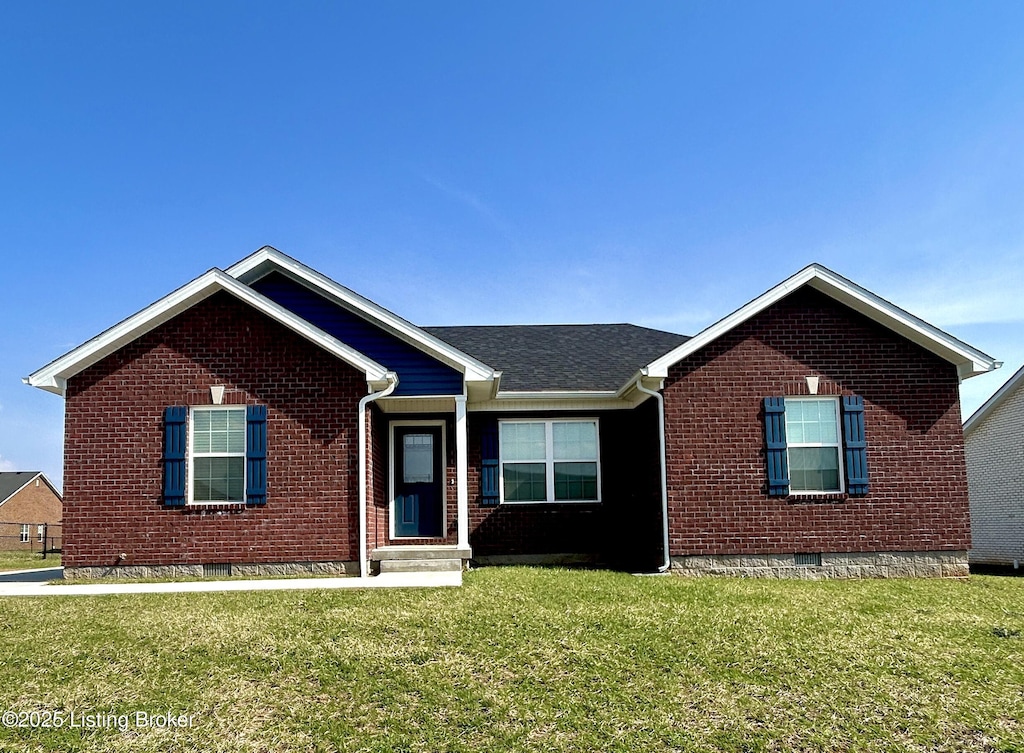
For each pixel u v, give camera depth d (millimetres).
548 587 12031
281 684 7941
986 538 22906
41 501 56250
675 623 9898
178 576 13445
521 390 16469
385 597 11172
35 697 7668
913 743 6914
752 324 14727
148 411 13773
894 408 14625
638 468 16219
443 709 7422
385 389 13961
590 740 6895
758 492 14359
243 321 14016
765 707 7531
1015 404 21984
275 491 13680
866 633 9734
